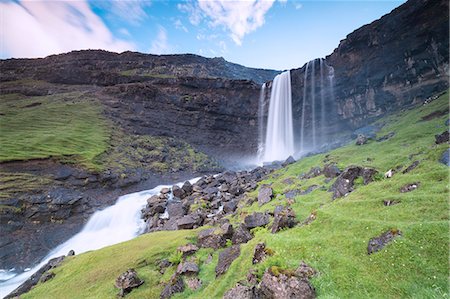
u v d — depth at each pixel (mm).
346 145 47781
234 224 23594
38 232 33250
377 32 64000
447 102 44312
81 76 118188
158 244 20359
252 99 101812
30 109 79250
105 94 95375
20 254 29328
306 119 83250
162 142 77688
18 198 36125
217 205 36750
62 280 18016
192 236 20797
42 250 30812
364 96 68188
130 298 14258
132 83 106750
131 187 51594
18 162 44531
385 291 8672
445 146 18328
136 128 80188
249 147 93375
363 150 37125
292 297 8992
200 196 42812
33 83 113812
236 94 102188
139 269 17078
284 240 12688
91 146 59812
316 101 80562
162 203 40906
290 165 45875
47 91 104562
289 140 87250
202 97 97750
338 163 33062
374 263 9789
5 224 32125
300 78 86125
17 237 31422
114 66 146125
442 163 16578
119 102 88938
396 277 9008
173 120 89812
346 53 72125
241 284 10188
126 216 40438
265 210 23438
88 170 48656
